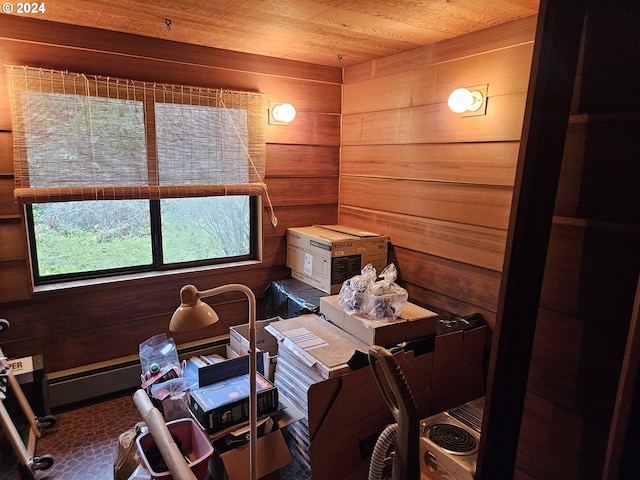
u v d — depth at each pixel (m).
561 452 1.16
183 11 1.97
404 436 1.03
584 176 1.05
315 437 1.73
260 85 2.79
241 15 2.01
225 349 2.88
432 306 2.57
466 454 1.54
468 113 2.24
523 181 1.04
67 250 2.47
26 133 2.15
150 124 2.46
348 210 3.18
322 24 2.13
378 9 1.91
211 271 2.84
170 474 1.54
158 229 2.70
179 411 2.03
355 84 3.01
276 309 2.84
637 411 0.80
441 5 1.85
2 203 2.17
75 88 2.23
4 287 2.24
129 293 2.58
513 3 1.81
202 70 2.58
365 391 1.84
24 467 1.85
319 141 3.10
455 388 2.18
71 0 1.84
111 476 1.95
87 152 2.31
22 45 2.11
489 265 2.22
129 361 2.60
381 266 2.82
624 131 0.97
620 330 1.02
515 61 2.01
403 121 2.65
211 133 2.66
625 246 0.99
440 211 2.46
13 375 2.08
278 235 3.05
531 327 1.17
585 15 1.02
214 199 2.87
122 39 2.33
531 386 1.22
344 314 2.08
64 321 2.42
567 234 1.10
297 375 2.00
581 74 1.04
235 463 1.73
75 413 2.40
